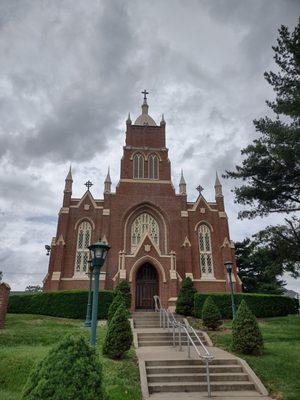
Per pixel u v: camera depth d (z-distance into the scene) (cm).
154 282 3186
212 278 3344
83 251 3350
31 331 1769
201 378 1157
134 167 3828
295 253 1847
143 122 4288
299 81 1881
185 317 2564
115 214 3519
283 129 1897
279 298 2731
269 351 1431
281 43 1933
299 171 1870
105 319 2548
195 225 3578
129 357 1338
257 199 2033
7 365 1145
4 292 1920
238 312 1492
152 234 3544
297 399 967
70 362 557
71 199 3594
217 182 3856
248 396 1021
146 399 988
